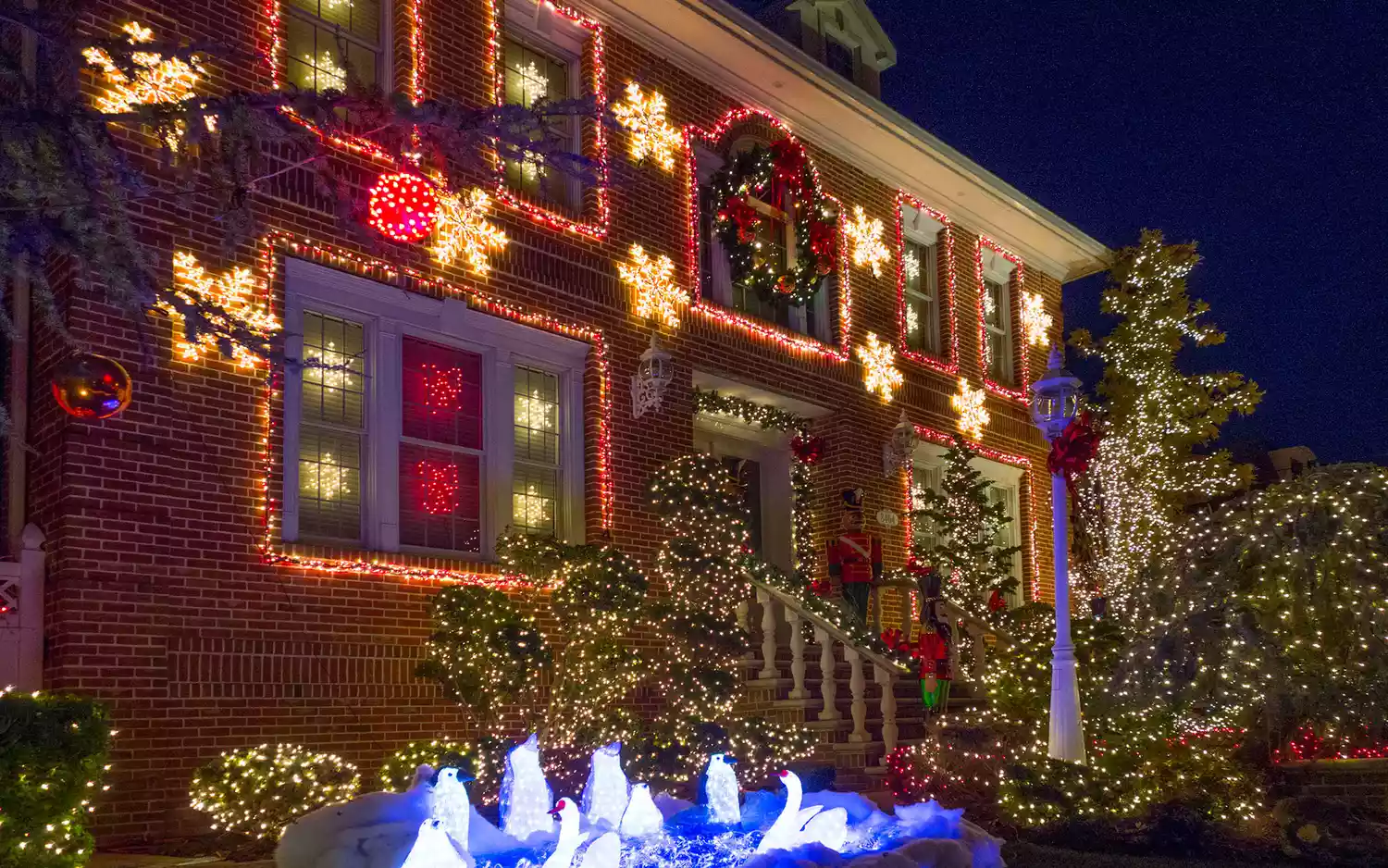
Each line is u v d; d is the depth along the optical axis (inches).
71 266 368.2
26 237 239.9
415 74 485.1
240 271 411.2
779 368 641.6
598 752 308.3
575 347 538.6
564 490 530.6
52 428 375.6
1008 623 651.5
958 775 480.7
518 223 514.9
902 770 482.6
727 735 465.7
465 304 487.2
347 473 451.5
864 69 790.5
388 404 463.5
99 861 317.7
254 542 404.5
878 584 646.5
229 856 325.1
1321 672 422.3
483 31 516.4
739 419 657.6
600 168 301.1
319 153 435.8
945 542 752.3
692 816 313.4
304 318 442.6
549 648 432.1
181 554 385.4
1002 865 296.8
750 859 262.5
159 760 369.1
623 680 470.3
